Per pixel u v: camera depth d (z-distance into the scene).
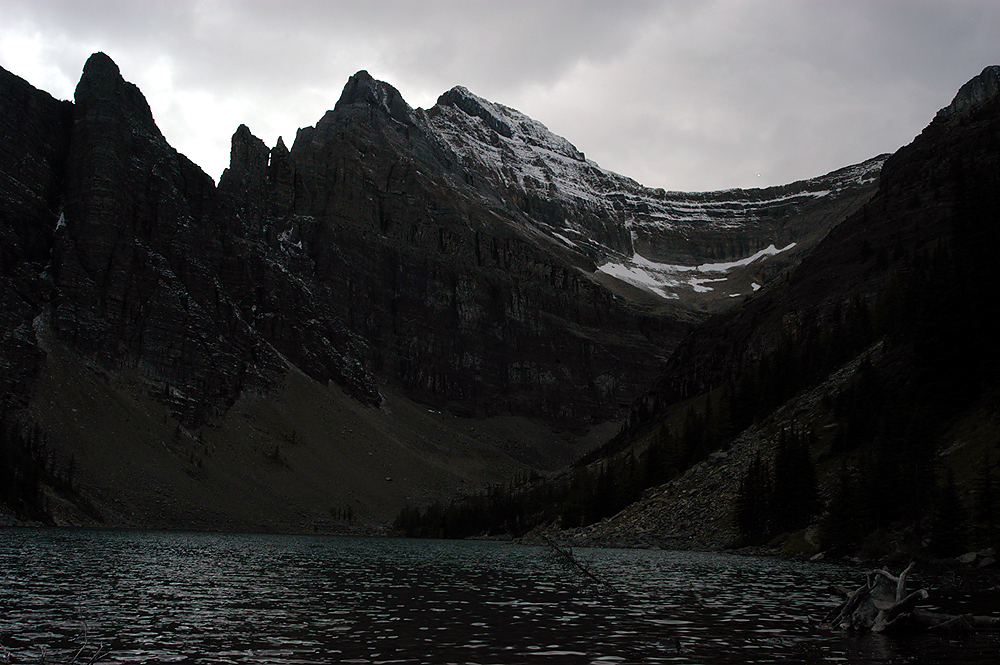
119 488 182.75
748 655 31.38
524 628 37.72
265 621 39.22
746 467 119.62
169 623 38.25
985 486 72.12
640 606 46.28
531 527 184.75
